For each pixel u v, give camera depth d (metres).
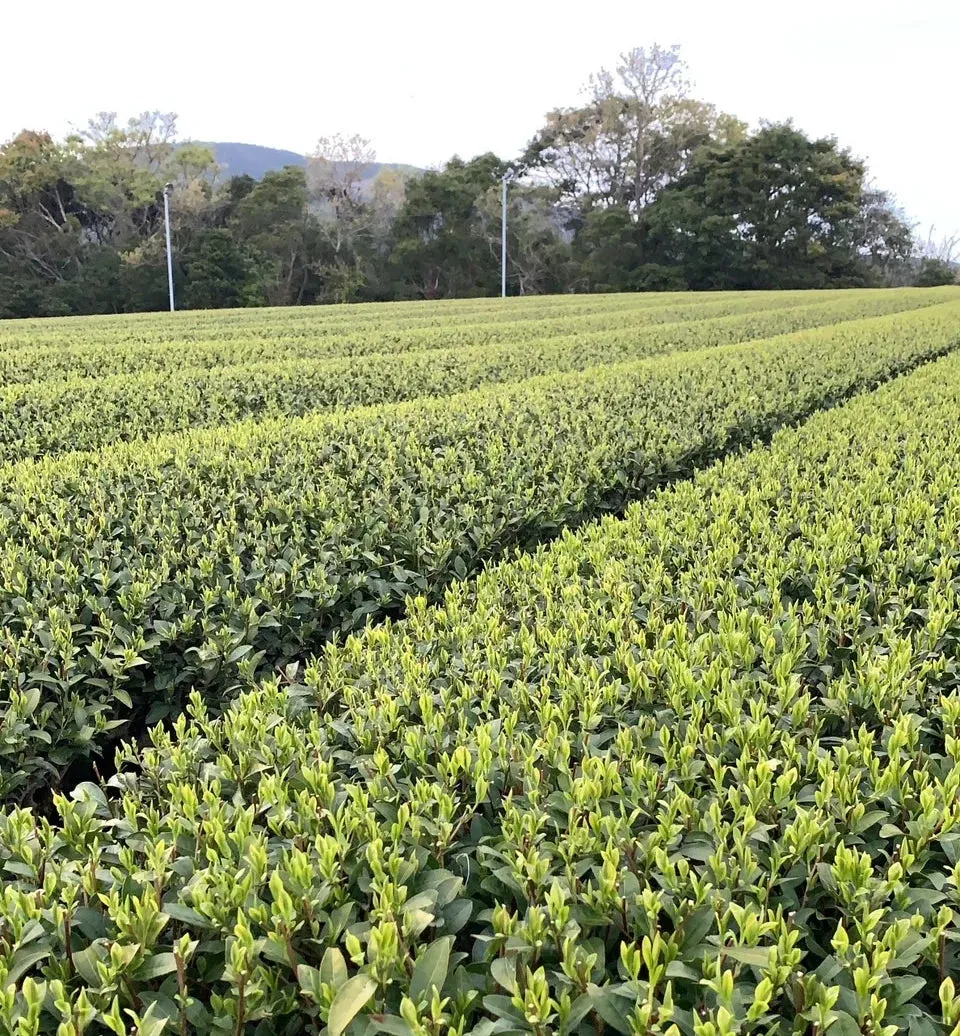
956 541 4.67
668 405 8.84
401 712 3.12
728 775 2.77
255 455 7.04
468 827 2.52
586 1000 1.84
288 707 3.21
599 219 60.56
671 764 2.66
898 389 9.40
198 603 4.63
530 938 1.97
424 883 2.20
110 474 6.46
